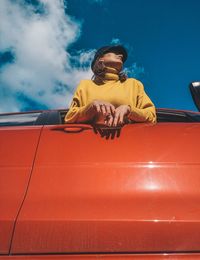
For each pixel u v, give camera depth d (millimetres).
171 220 1220
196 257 1161
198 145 1457
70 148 1469
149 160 1401
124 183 1338
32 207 1281
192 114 2029
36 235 1213
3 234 1215
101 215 1248
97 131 1550
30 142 1516
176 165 1383
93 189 1329
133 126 1573
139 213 1247
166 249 1179
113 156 1423
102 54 2039
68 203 1291
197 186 1320
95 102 1600
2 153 1479
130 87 1990
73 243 1197
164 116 2039
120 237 1202
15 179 1379
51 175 1380
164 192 1306
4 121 1969
